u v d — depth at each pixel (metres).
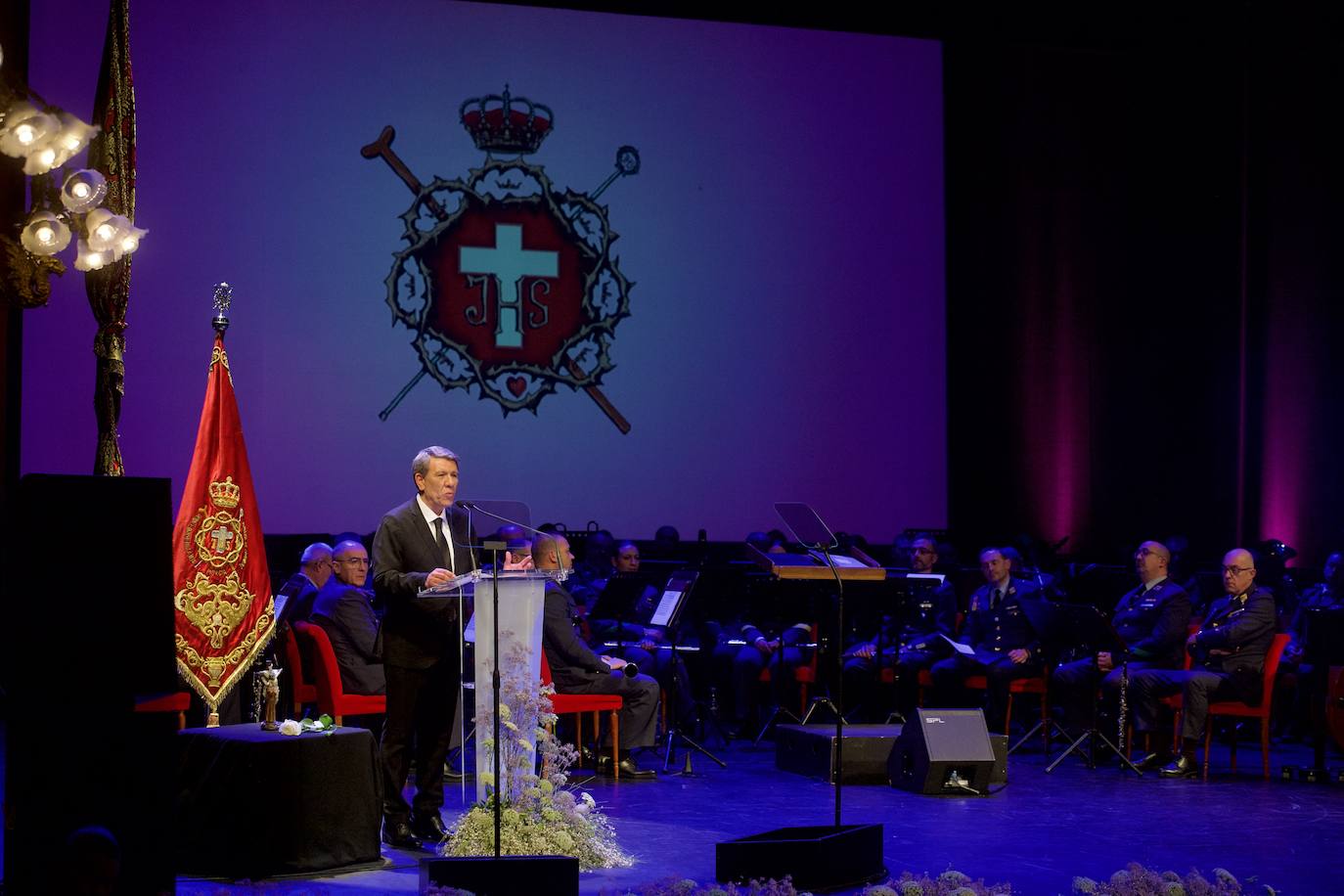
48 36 11.11
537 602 5.81
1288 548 12.22
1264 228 13.51
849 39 13.36
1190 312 14.17
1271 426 13.52
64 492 4.07
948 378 13.64
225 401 6.49
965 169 13.79
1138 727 8.60
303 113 12.10
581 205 12.82
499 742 5.21
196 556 6.27
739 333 13.12
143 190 11.63
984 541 13.77
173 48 11.73
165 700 4.33
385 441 12.31
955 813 7.09
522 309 12.66
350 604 7.62
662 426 12.95
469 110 12.56
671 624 8.39
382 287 12.30
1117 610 9.45
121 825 4.07
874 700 10.30
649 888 4.95
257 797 5.24
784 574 7.79
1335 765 8.91
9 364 10.97
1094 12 12.80
